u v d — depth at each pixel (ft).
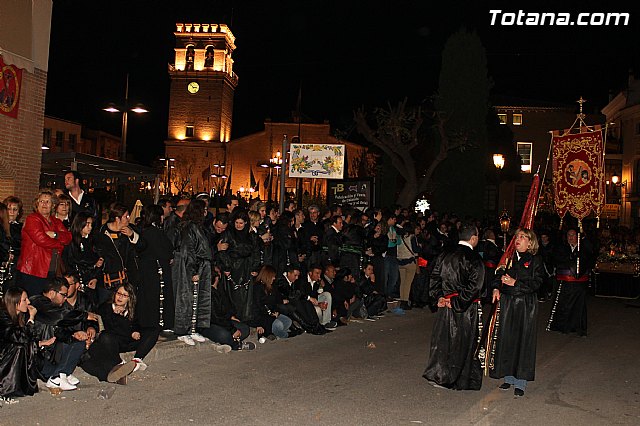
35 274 28.43
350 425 22.98
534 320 28.30
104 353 27.58
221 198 46.14
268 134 232.94
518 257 28.99
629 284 69.82
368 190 62.34
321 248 46.11
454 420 24.11
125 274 31.24
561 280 46.03
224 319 35.29
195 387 27.32
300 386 28.12
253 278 38.22
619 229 86.79
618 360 36.63
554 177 62.59
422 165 133.39
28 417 22.63
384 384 29.14
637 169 147.54
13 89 46.88
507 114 176.24
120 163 61.67
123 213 31.89
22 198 48.49
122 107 81.56
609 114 168.25
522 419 24.59
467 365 28.55
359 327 44.86
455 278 28.43
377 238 50.11
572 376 32.30
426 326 46.55
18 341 24.64
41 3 49.32
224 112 242.99
